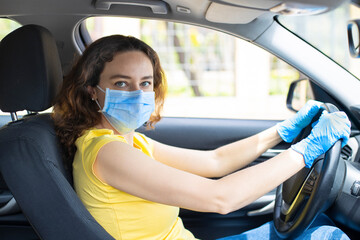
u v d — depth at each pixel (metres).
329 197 1.67
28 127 1.41
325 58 2.23
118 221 1.46
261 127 2.54
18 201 1.32
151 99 1.56
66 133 1.55
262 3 1.48
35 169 1.32
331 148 1.50
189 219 2.20
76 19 2.23
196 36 8.18
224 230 2.22
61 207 1.34
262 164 1.44
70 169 1.55
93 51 1.54
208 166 1.84
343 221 1.72
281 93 7.61
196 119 2.54
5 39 1.53
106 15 2.21
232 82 8.23
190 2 1.93
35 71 1.51
